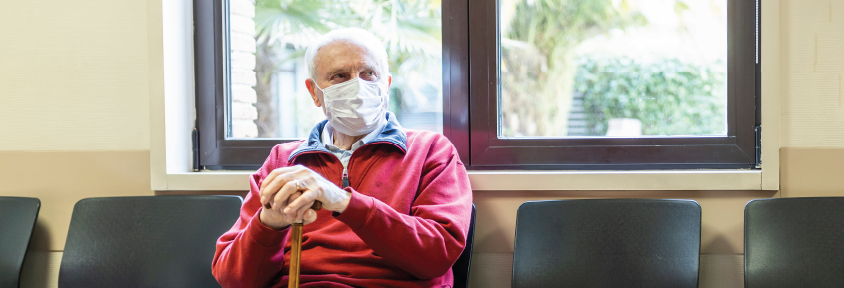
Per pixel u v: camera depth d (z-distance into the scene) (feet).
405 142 4.63
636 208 4.82
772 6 5.09
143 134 5.73
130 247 5.17
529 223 4.98
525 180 5.34
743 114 5.36
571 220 4.90
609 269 4.74
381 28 5.82
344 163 4.61
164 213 5.22
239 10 5.99
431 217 4.17
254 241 3.83
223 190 5.63
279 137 5.98
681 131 5.51
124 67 5.73
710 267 5.23
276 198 3.48
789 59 5.12
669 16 5.49
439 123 5.78
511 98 5.70
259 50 5.98
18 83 5.84
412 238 3.85
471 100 5.69
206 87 5.98
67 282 5.16
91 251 5.19
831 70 5.06
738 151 5.38
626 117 5.57
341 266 4.19
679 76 5.49
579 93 5.62
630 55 5.55
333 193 3.62
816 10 5.07
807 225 4.52
